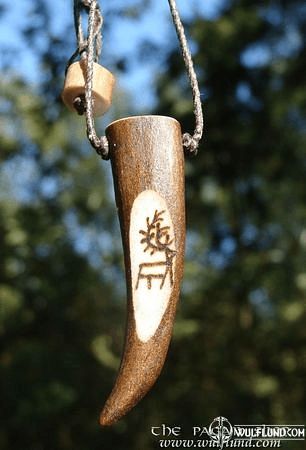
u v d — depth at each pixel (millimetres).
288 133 9969
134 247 1962
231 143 9508
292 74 9453
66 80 2268
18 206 11508
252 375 10719
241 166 9742
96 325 12047
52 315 11758
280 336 10648
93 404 11820
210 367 10953
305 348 10633
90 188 11930
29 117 10836
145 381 1871
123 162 1981
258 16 9438
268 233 10320
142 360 1883
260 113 9523
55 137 11016
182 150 2012
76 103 2248
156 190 1967
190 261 10852
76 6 2287
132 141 1979
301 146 10016
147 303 1930
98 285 12016
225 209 10172
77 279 11594
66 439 11594
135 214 1969
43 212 11375
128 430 11516
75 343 11883
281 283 9781
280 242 10312
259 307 10898
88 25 2109
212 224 10328
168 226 1959
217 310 10906
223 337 10898
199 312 10992
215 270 10930
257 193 9977
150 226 1961
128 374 1872
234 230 10227
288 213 10297
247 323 10727
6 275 11266
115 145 1995
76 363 11758
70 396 11367
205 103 9312
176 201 1971
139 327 1911
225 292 10617
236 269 9938
